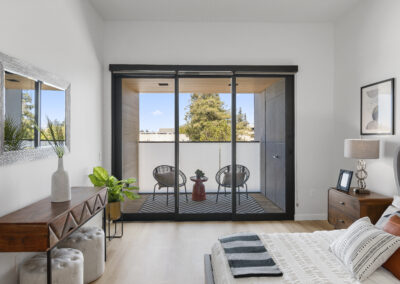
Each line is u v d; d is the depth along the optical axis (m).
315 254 1.93
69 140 2.83
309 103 4.20
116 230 3.76
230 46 4.15
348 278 1.61
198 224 4.02
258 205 4.23
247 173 4.29
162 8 3.72
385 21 3.04
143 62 4.11
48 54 2.45
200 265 2.73
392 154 2.93
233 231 3.71
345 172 3.34
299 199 4.21
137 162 4.25
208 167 4.29
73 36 3.01
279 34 4.16
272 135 4.23
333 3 3.59
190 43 4.13
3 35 1.84
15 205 1.95
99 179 3.36
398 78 2.84
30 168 2.15
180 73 4.17
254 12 3.85
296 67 4.10
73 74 3.01
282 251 1.98
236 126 4.23
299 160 4.20
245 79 4.21
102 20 4.02
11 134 1.89
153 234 3.59
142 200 4.22
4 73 1.80
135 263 2.77
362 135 3.47
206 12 3.84
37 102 2.22
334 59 4.18
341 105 3.98
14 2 1.96
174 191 4.21
